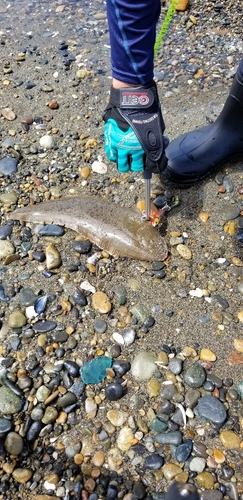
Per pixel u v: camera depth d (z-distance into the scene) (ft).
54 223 2.76
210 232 2.74
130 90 2.03
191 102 3.47
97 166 3.07
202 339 2.34
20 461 2.01
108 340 2.34
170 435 2.04
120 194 2.92
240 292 2.50
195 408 2.13
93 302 2.46
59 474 1.98
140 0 1.75
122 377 2.22
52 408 2.13
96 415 2.13
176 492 1.91
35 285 2.55
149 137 2.06
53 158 3.14
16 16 4.34
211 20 4.14
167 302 2.48
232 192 2.89
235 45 3.90
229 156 2.97
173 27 4.10
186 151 2.91
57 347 2.32
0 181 3.01
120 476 1.97
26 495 1.93
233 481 1.94
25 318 2.41
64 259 2.64
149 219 2.73
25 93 3.59
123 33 1.86
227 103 2.81
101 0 4.51
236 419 2.10
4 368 2.25
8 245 2.69
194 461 1.99
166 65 3.77
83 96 3.55
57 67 3.80
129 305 2.47
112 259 2.63
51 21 4.27
